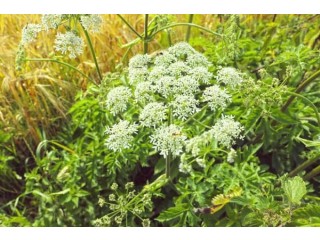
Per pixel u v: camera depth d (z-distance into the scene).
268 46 0.45
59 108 0.47
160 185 0.34
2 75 0.50
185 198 0.35
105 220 0.33
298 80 0.41
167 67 0.33
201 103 0.40
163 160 0.38
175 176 0.37
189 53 0.33
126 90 0.32
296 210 0.31
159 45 0.51
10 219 0.38
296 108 0.38
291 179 0.32
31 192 0.41
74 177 0.40
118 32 0.53
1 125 0.48
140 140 0.38
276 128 0.39
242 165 0.35
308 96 0.40
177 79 0.31
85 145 0.43
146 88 0.31
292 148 0.39
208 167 0.35
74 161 0.40
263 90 0.35
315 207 0.30
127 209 0.34
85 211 0.40
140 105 0.32
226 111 0.38
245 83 0.33
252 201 0.32
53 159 0.42
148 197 0.33
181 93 0.31
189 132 0.37
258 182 0.34
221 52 0.42
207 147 0.32
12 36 0.54
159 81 0.31
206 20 0.55
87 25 0.35
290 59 0.40
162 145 0.29
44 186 0.43
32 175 0.42
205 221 0.35
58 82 0.48
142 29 0.54
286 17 0.55
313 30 0.48
